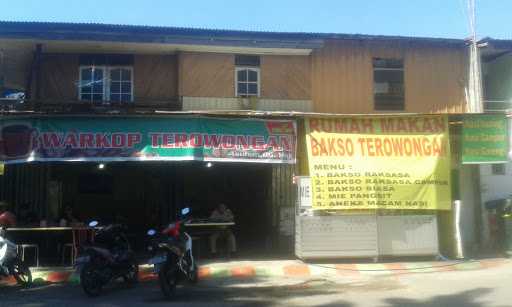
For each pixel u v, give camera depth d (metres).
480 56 16.20
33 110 12.80
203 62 14.98
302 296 9.36
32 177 14.08
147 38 14.05
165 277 9.21
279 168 14.81
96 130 11.94
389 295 9.24
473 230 15.27
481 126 13.40
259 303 8.79
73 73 14.98
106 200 15.17
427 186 12.83
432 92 15.95
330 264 12.58
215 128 12.30
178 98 14.70
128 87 15.11
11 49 14.42
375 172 12.75
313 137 12.76
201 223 13.09
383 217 12.85
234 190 15.59
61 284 10.94
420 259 13.12
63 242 13.32
